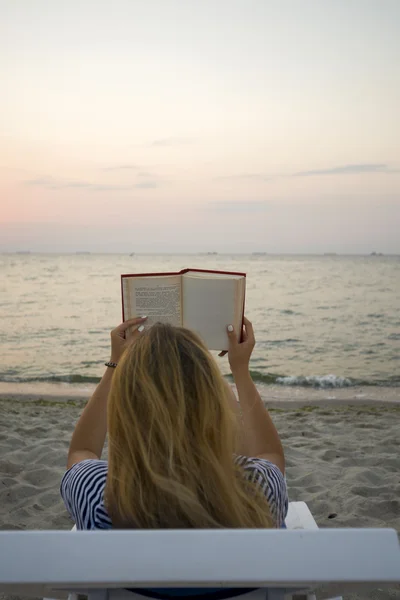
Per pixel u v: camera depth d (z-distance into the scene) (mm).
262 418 1609
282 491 1346
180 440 1163
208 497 1170
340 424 6609
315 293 35906
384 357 15680
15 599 2744
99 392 1675
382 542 1033
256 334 20312
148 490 1171
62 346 17172
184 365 1225
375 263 87188
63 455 5062
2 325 21562
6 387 10477
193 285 1921
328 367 14000
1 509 3969
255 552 1017
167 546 1021
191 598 1171
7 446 5430
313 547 1024
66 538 1033
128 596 1186
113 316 24609
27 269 61531
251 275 53688
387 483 4469
